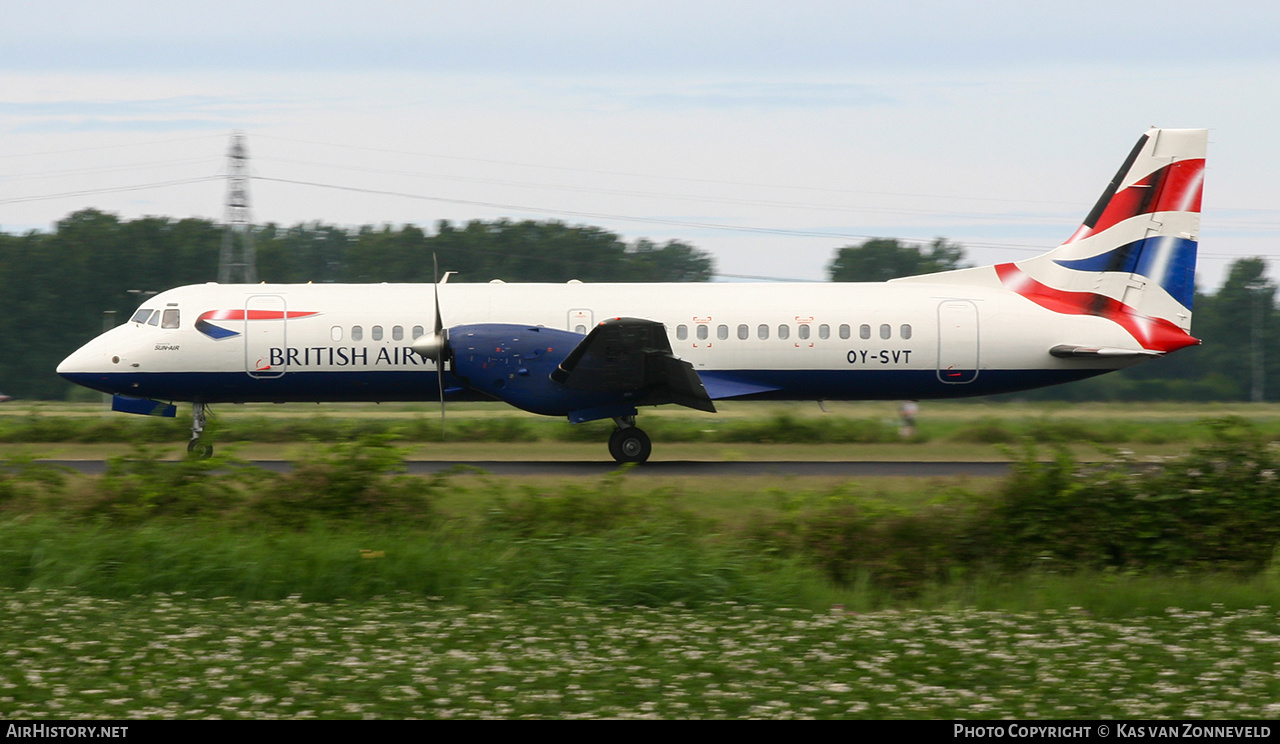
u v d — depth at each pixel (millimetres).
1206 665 33500
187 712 28859
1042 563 47375
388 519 50719
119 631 36438
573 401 76250
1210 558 47812
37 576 43406
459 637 36219
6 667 32719
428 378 82375
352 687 30797
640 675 32219
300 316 82375
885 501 52906
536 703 29703
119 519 50125
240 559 43688
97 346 82875
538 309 82688
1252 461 50781
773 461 83125
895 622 38781
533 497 51750
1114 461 52688
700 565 43219
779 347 82938
